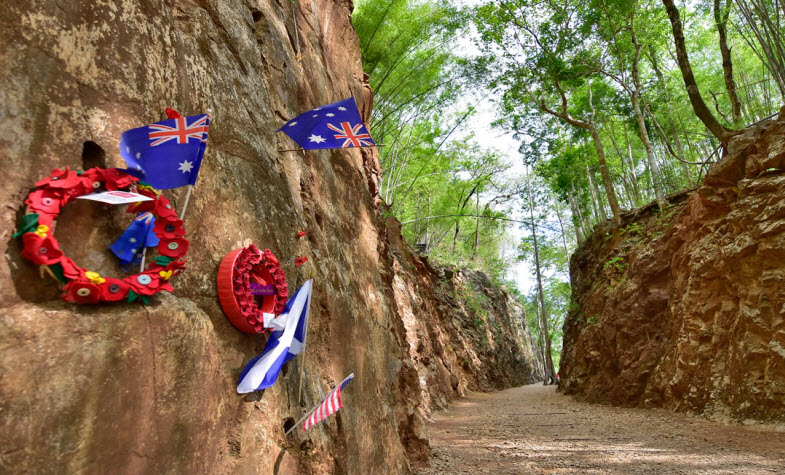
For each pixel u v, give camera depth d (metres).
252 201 3.90
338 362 5.11
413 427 7.55
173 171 2.76
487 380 27.36
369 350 6.19
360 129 4.42
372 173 10.88
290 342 3.52
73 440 1.99
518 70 19.00
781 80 11.57
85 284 2.19
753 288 9.63
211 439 2.79
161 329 2.54
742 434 8.30
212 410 2.84
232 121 3.91
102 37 2.71
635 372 13.79
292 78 5.83
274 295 3.57
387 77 17.64
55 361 2.00
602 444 8.30
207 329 2.88
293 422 3.76
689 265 12.24
